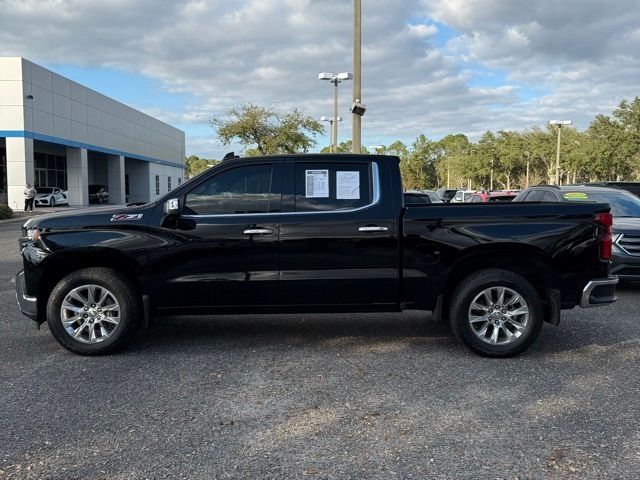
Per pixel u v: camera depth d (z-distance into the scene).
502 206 5.59
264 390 4.72
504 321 5.58
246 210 5.66
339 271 5.58
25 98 33.72
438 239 5.54
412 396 4.58
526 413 4.24
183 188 5.70
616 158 38.12
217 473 3.39
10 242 16.66
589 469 3.41
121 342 5.61
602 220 5.57
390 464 3.48
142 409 4.32
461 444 3.74
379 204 5.62
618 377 5.02
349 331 6.63
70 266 5.71
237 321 7.13
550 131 57.56
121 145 50.50
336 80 34.50
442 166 96.75
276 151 48.91
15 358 5.59
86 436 3.87
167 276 5.57
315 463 3.50
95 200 47.72
